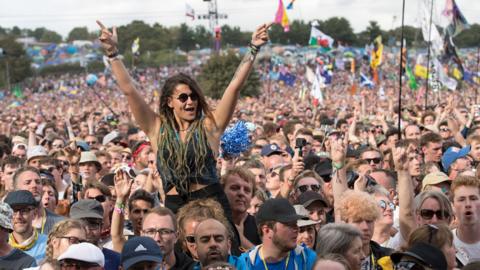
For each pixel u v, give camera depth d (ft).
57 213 42.60
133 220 34.53
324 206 35.12
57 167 49.01
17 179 38.17
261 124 104.22
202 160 29.50
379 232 36.24
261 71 386.73
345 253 27.99
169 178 29.84
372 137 68.90
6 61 533.55
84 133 89.66
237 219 33.19
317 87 118.52
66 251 27.27
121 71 29.99
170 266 29.55
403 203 34.78
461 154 48.08
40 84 535.60
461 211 33.53
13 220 34.91
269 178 45.14
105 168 56.75
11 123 112.27
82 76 562.66
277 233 27.86
